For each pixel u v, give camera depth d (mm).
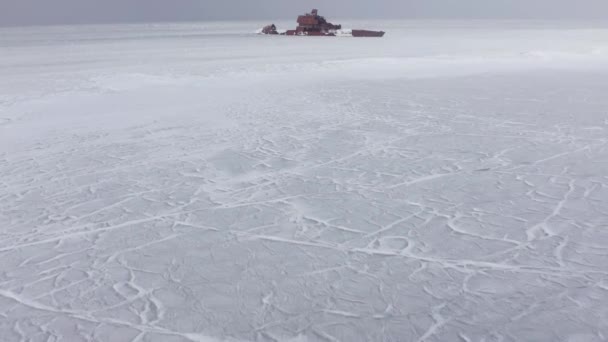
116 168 7438
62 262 4637
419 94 13352
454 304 3771
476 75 17297
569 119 9930
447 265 4367
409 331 3465
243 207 5832
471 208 5637
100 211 5832
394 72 18531
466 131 9148
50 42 48969
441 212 5547
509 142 8312
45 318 3758
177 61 23875
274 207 5805
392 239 4914
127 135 9430
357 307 3770
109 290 4117
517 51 27734
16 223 5570
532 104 11633
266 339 3416
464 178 6637
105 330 3578
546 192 6051
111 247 4910
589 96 12531
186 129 9789
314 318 3645
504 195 6000
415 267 4348
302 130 9492
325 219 5438
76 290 4141
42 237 5191
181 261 4578
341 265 4422
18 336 3549
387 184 6496
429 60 22953
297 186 6488
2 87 15883
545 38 43562
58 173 7289
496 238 4863
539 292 3900
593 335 3365
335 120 10312
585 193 5977
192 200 6094
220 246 4855
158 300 3945
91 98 13672
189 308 3820
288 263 4484
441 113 10805
